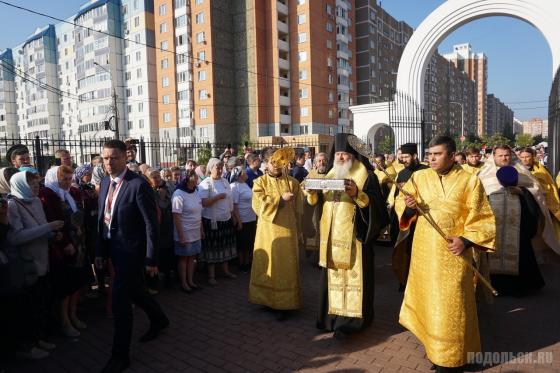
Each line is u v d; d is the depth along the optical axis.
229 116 47.09
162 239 5.60
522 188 5.21
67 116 62.75
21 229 3.70
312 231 4.56
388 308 4.87
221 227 6.04
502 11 12.84
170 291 5.70
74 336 4.29
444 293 3.20
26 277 3.72
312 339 4.07
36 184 3.89
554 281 5.76
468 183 3.29
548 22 11.76
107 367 3.49
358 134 16.91
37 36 63.28
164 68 48.28
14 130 72.50
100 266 3.86
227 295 5.50
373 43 57.25
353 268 3.95
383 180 6.75
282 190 4.76
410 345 3.88
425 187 3.49
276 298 4.55
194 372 3.51
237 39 47.09
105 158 3.69
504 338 3.96
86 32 54.25
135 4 50.44
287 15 46.97
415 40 14.93
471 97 103.25
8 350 3.86
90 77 54.59
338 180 3.70
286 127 47.62
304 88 46.44
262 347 3.94
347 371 3.43
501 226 5.18
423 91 15.32
